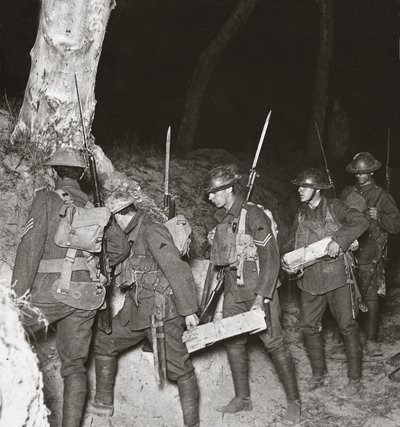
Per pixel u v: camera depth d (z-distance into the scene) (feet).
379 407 16.94
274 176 32.81
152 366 15.49
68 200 12.57
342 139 39.65
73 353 12.51
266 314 14.98
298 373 18.76
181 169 26.81
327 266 17.02
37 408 8.92
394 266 28.99
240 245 15.01
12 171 17.02
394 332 22.68
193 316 13.50
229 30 31.91
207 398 16.37
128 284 13.73
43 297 12.19
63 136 18.01
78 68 17.72
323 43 36.81
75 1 17.04
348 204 17.98
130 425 14.48
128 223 13.76
